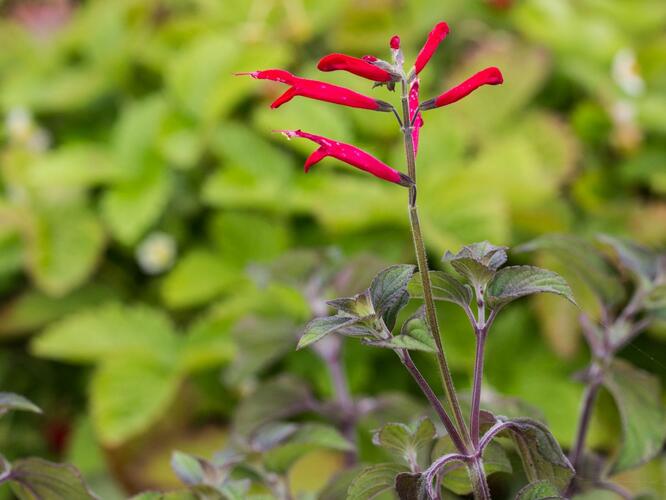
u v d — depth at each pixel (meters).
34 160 1.27
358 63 0.49
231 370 0.79
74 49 1.50
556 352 0.97
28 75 1.41
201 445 0.99
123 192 1.17
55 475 0.57
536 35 1.35
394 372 1.05
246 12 1.40
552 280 0.51
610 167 1.22
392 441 0.54
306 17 1.35
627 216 1.12
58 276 1.13
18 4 1.62
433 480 0.53
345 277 0.75
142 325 1.08
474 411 0.51
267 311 1.04
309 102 1.16
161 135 1.19
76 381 1.21
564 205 1.13
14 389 1.19
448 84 1.24
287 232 1.15
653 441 0.62
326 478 0.89
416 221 0.49
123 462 0.98
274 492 0.63
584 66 1.32
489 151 1.13
